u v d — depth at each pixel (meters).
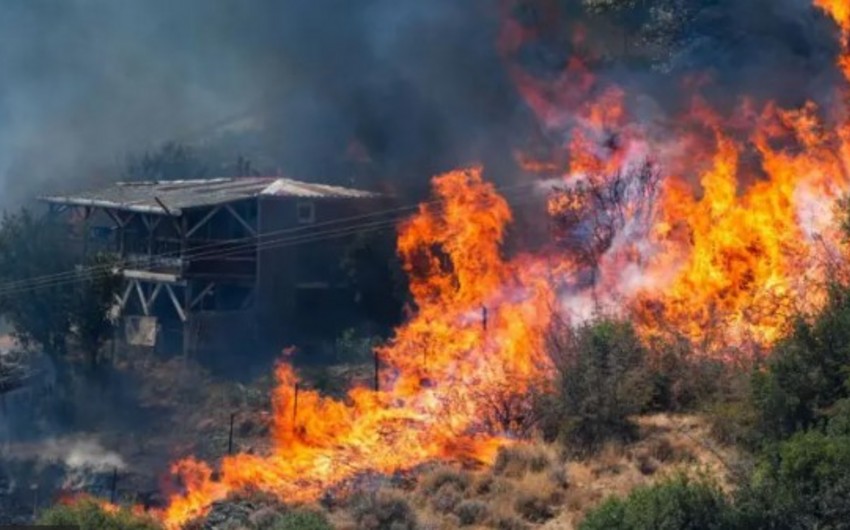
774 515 16.70
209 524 22.47
